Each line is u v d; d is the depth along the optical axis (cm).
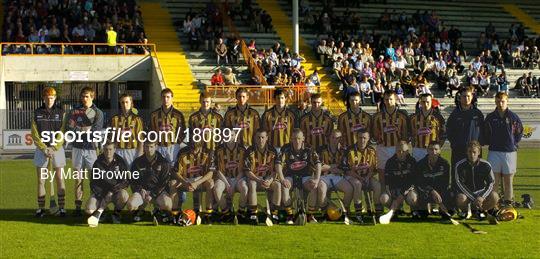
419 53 3597
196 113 1213
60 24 3250
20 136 2200
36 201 1402
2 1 3603
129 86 3366
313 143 1227
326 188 1219
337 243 1051
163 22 3681
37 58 3086
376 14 4084
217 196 1207
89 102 1218
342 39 3588
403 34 3753
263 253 984
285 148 1217
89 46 3234
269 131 1216
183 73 3238
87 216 1196
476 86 3428
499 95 1262
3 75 3030
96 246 1022
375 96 3142
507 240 1082
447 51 3625
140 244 1038
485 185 1234
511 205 1265
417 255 977
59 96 3195
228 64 3312
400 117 1240
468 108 1246
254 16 3709
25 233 1105
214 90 2870
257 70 3127
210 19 3472
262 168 1208
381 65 3366
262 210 1263
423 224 1207
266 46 3638
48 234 1100
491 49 3853
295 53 3294
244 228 1166
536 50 3806
